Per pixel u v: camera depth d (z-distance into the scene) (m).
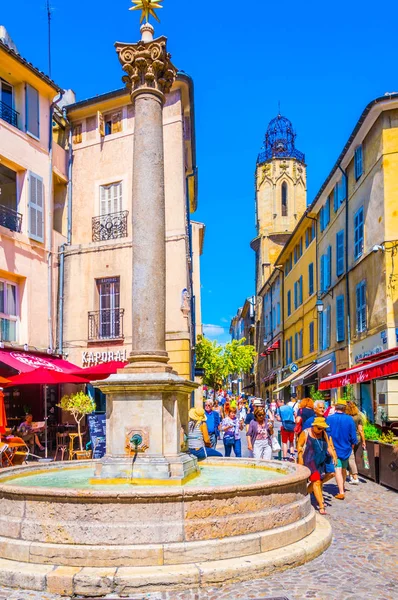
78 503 6.45
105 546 6.27
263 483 6.92
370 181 21.98
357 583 6.03
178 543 6.31
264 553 6.59
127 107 23.23
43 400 20.30
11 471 9.20
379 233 20.88
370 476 13.99
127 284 22.00
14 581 6.11
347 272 24.94
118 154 23.17
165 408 8.20
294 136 63.47
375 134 21.50
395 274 20.14
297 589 5.87
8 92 20.69
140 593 5.89
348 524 8.83
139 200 8.92
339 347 26.30
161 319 8.73
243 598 5.65
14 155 20.02
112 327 22.09
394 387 19.56
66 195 23.58
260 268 62.38
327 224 29.33
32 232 20.67
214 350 49.12
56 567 6.23
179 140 22.19
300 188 62.56
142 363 8.40
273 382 50.91
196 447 10.77
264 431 12.28
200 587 5.99
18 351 18.98
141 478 7.90
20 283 20.34
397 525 8.75
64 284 22.64
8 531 6.68
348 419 11.43
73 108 23.64
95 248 22.52
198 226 36.84
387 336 19.81
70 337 22.34
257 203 63.62
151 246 8.79
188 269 23.16
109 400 8.31
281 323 45.94
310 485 9.77
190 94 23.06
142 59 9.24
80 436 16.39
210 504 6.55
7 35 22.62
